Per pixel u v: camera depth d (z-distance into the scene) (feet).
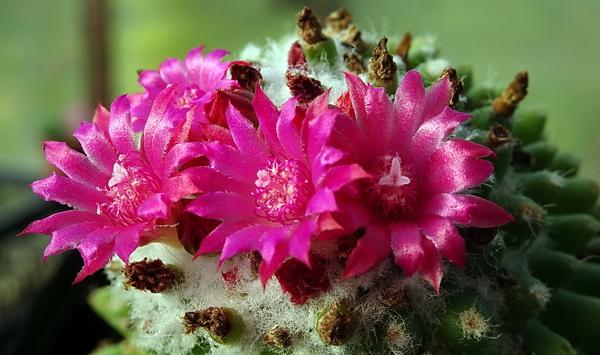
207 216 0.39
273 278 0.41
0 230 0.63
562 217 0.48
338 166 0.38
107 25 1.02
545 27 1.06
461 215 0.39
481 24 1.09
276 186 0.39
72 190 0.42
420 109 0.40
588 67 1.02
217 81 0.43
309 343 0.41
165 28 1.15
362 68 0.45
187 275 0.42
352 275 0.39
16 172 0.79
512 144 0.44
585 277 0.49
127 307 0.47
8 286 0.66
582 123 0.98
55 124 0.85
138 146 0.42
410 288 0.41
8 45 1.07
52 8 1.03
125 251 0.39
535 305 0.43
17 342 0.54
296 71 0.45
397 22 1.11
